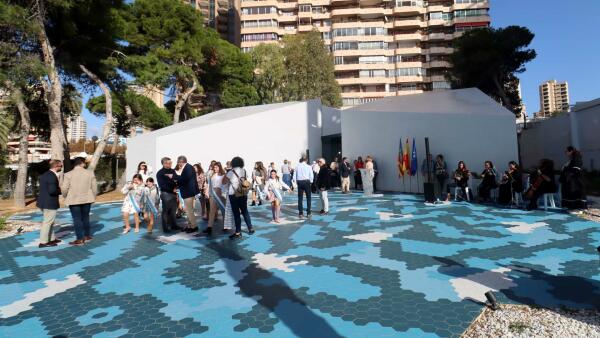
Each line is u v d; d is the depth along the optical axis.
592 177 15.19
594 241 6.30
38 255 6.68
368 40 64.94
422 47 67.00
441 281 4.47
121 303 4.15
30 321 3.74
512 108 32.62
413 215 9.70
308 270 5.11
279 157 21.27
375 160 17.97
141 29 26.12
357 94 65.31
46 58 15.70
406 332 3.18
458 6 64.00
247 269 5.28
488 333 3.08
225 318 3.62
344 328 3.30
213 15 92.38
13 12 13.34
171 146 17.84
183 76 26.38
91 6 17.62
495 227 7.77
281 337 3.17
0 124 17.78
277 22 69.38
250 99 36.34
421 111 16.05
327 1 68.69
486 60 29.84
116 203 16.61
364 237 7.15
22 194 15.85
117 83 21.84
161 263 5.79
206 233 8.13
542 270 4.78
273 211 9.41
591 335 2.93
